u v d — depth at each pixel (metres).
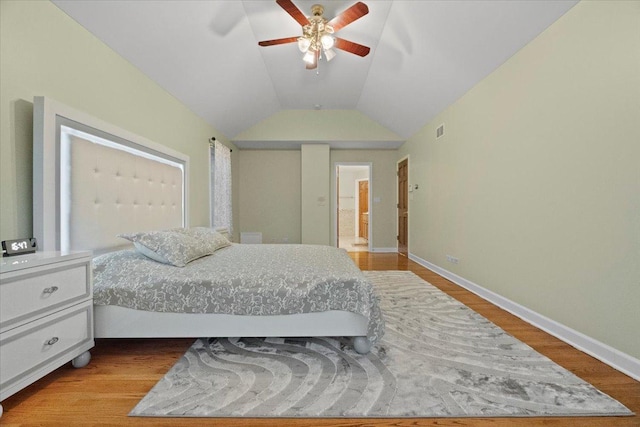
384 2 2.57
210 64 2.94
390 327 2.04
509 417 1.16
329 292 1.63
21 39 1.48
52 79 1.65
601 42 1.62
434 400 1.26
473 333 1.95
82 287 1.46
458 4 2.23
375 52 3.35
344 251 2.65
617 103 1.54
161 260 1.86
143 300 1.60
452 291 3.00
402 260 4.96
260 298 1.61
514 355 1.65
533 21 2.02
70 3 1.70
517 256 2.32
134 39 2.15
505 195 2.47
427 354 1.66
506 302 2.43
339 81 4.11
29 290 1.18
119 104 2.20
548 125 2.00
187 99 3.20
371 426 1.12
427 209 4.27
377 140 5.24
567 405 1.23
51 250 1.54
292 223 5.96
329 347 1.74
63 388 1.34
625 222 1.50
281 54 3.42
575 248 1.79
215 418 1.16
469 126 3.06
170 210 2.77
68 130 1.69
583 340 1.71
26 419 1.15
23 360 1.16
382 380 1.40
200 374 1.45
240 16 2.66
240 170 5.90
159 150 2.60
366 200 8.78
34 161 1.49
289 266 1.89
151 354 1.67
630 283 1.48
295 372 1.47
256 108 4.59
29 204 1.54
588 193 1.70
